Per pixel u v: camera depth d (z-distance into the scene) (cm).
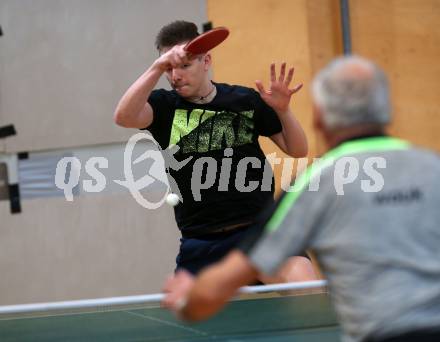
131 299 827
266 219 482
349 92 479
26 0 1655
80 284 1639
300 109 1570
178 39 1053
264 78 1580
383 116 484
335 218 472
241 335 754
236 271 475
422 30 1662
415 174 476
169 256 1619
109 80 1633
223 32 963
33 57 1655
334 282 479
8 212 1659
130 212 1630
